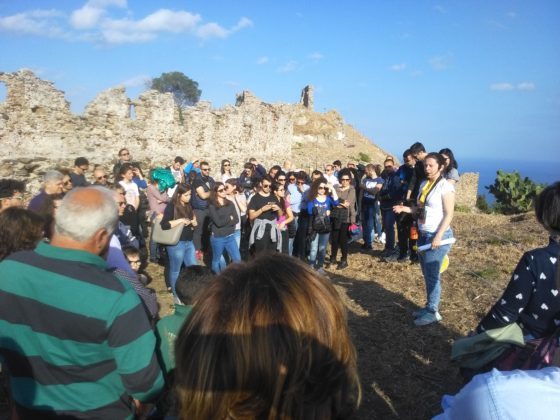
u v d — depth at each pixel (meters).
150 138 15.40
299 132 39.12
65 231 2.20
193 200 8.68
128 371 2.11
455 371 4.54
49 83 12.00
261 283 1.22
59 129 12.32
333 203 8.26
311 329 1.16
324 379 1.18
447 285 7.11
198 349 1.16
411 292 6.89
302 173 9.38
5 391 3.82
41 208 4.79
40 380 2.14
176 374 1.23
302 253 8.45
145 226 10.29
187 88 55.09
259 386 1.12
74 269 2.14
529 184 21.77
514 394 1.32
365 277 7.83
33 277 2.12
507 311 2.62
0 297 2.14
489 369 2.72
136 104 15.15
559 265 2.30
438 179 5.45
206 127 18.36
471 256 8.83
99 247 2.32
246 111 22.08
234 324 1.14
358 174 10.88
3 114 10.94
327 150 36.97
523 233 10.85
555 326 2.54
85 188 2.37
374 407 3.96
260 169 12.31
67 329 2.05
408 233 8.53
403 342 5.17
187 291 2.79
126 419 2.26
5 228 3.46
